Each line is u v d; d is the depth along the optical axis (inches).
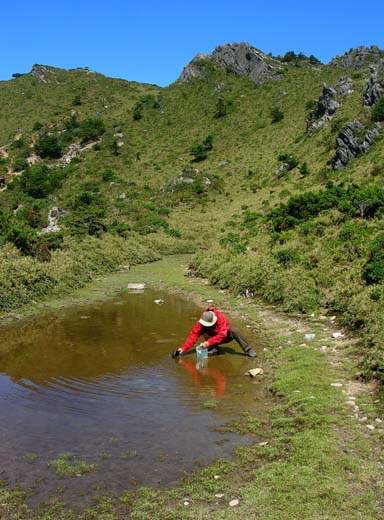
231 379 336.5
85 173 2920.8
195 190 2416.3
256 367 361.4
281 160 2500.0
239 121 3339.1
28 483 208.4
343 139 1985.7
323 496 191.5
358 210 799.7
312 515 180.1
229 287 701.9
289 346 404.2
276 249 752.3
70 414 279.3
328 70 3683.6
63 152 3398.1
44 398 304.5
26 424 266.4
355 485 198.4
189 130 3410.4
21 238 789.2
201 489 202.1
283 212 1034.1
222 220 1875.0
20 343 440.8
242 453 230.8
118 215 2058.3
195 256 979.3
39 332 481.7
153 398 302.5
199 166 2810.0
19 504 193.8
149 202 2342.5
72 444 242.7
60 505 192.5
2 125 3996.1
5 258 707.4
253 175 2487.7
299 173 2209.6
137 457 229.1
